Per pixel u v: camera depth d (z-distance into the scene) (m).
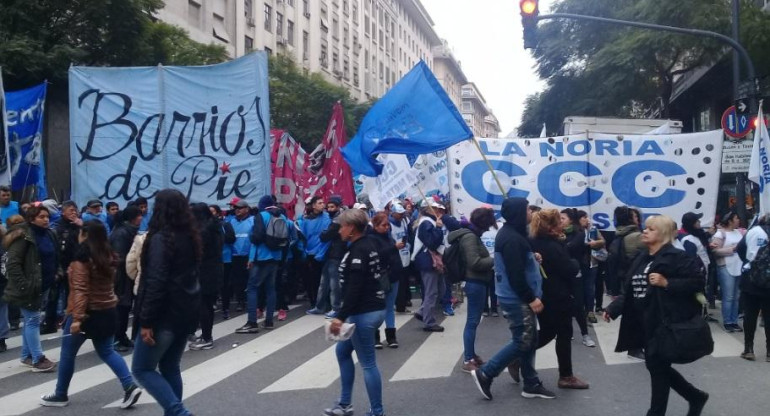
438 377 6.99
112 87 11.33
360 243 5.44
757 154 9.06
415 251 9.60
